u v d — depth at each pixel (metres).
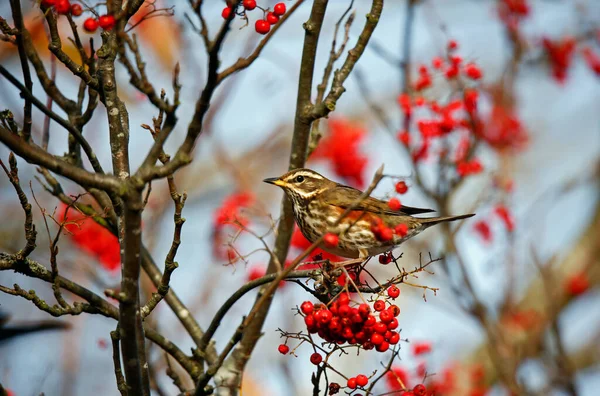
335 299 8.83
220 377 11.25
